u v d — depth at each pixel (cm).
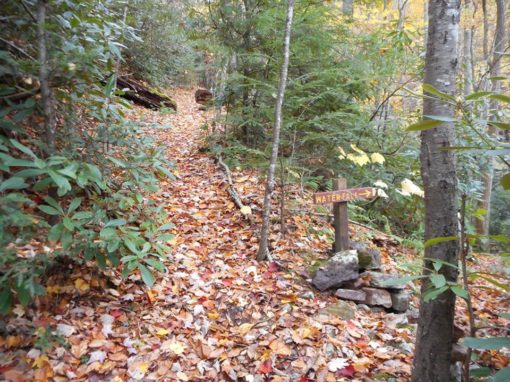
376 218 550
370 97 593
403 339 273
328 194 354
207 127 654
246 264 348
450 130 181
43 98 234
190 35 565
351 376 232
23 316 231
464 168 487
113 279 285
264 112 494
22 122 288
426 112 189
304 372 234
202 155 610
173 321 269
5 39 256
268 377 229
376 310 313
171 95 1226
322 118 443
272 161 349
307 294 314
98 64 309
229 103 595
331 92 441
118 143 301
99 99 320
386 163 534
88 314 253
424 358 190
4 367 202
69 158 251
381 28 612
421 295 189
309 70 504
